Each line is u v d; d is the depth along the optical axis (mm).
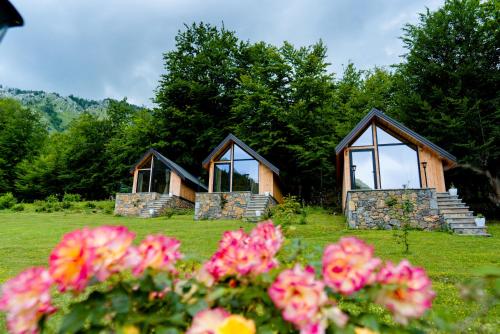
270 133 19781
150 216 16359
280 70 21625
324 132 19922
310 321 938
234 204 14883
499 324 3051
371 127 12781
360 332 1018
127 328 973
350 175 12406
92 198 28266
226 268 1187
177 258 1280
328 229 10438
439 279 4922
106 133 29656
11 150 30500
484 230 9469
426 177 11820
